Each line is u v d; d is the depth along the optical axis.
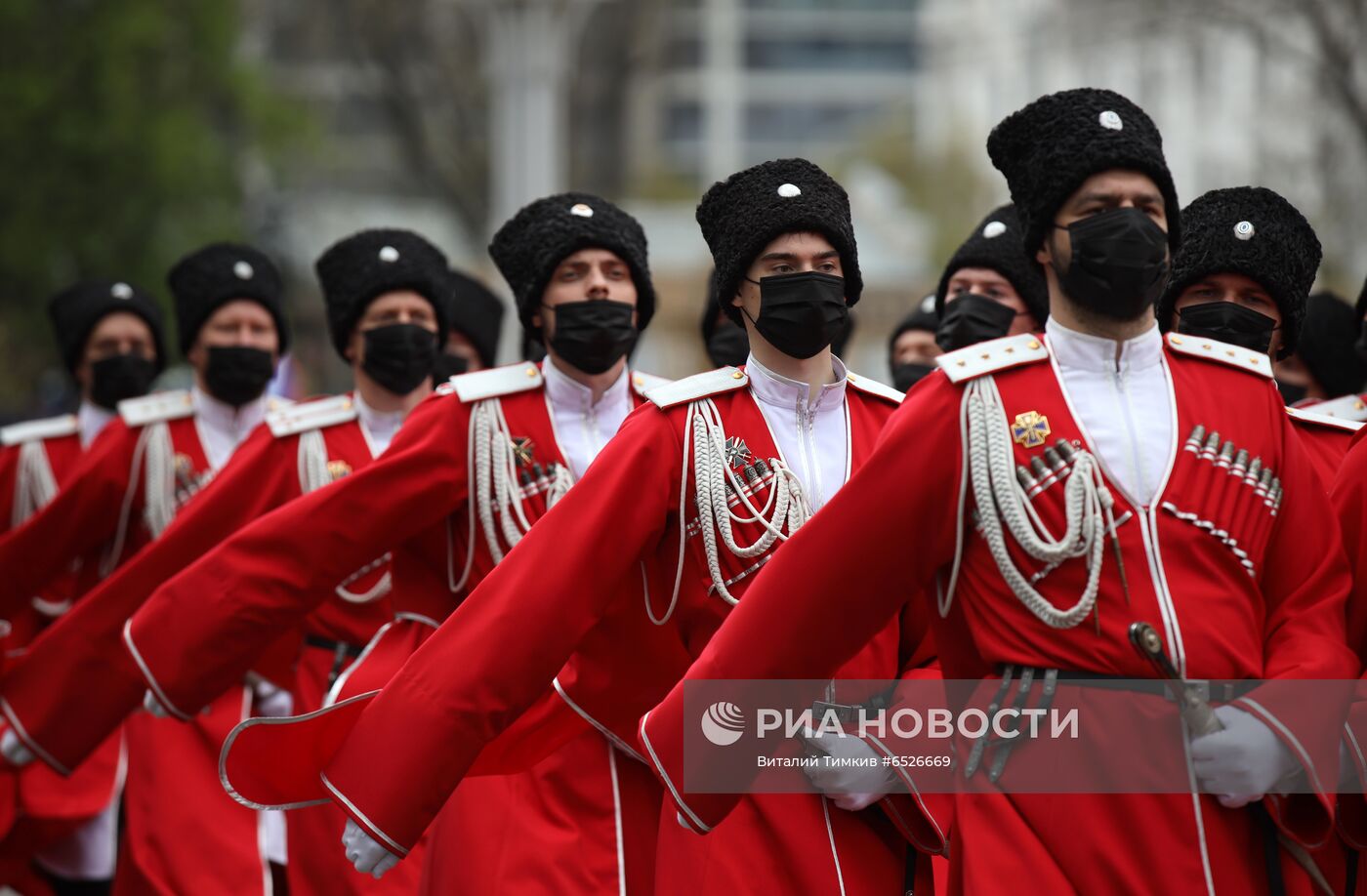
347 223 99.00
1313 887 12.01
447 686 13.97
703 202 14.57
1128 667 11.39
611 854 15.18
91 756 23.53
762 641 12.18
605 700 14.96
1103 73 97.31
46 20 60.09
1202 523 11.55
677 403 14.40
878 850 13.71
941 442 11.91
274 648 20.03
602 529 14.08
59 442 26.88
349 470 19.91
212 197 64.62
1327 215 65.88
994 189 107.50
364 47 106.94
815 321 13.94
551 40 68.88
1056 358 12.00
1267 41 62.62
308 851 18.48
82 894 23.80
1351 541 12.86
